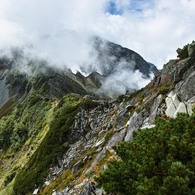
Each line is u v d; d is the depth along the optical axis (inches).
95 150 2034.9
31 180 2955.2
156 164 612.1
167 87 1518.2
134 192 589.9
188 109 1136.2
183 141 593.9
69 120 3378.4
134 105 1978.3
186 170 532.1
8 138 6186.0
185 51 1630.2
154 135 653.9
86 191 1234.0
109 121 2596.0
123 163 653.3
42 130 5177.2
